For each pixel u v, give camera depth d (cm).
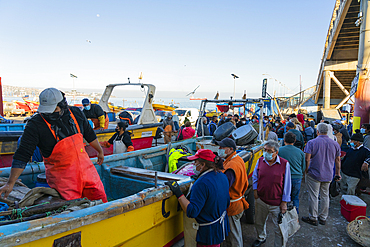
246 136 532
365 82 1345
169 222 262
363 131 1066
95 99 1789
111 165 387
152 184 319
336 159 468
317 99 3362
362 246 386
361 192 589
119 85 833
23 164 204
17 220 168
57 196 217
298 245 394
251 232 426
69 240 170
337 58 2622
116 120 909
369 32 1348
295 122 930
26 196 199
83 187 232
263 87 1639
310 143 452
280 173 327
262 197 345
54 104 205
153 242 240
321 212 466
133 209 208
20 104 2966
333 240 410
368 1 1355
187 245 251
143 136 763
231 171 290
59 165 218
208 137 735
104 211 186
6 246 142
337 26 2055
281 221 325
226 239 318
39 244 157
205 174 243
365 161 529
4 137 481
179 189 245
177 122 1368
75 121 233
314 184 455
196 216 226
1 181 263
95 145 269
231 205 302
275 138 569
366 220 430
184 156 497
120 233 202
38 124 207
